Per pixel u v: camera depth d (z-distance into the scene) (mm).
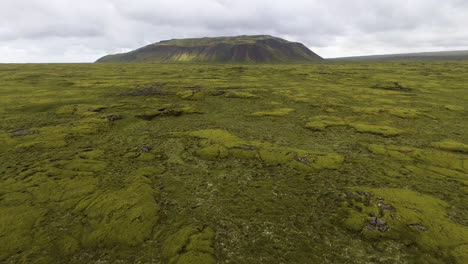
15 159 26359
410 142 33031
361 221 16031
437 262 12898
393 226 15430
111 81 95062
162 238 15078
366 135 35812
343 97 66500
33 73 127438
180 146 30641
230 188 21000
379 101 61094
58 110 48281
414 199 18125
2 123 40156
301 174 23312
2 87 79250
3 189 20094
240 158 26844
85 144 31328
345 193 19781
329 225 16297
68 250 14039
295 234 15586
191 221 16734
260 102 59781
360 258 13664
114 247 14359
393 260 13406
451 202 18438
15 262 13156
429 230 14875
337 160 26078
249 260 13539
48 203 18312
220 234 15516
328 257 13789
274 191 20516
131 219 16359
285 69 166625
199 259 13195
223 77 120625
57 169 23625
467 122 43438
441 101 61875
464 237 14133
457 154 28766
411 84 88812
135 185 20594
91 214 16969
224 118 45562
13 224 15805
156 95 65688
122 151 29031
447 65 189250
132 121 42094
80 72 139125
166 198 19453
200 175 23281
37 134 34000
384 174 23172
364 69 163875
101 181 21609
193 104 56938
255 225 16422
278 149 28531
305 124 41281
